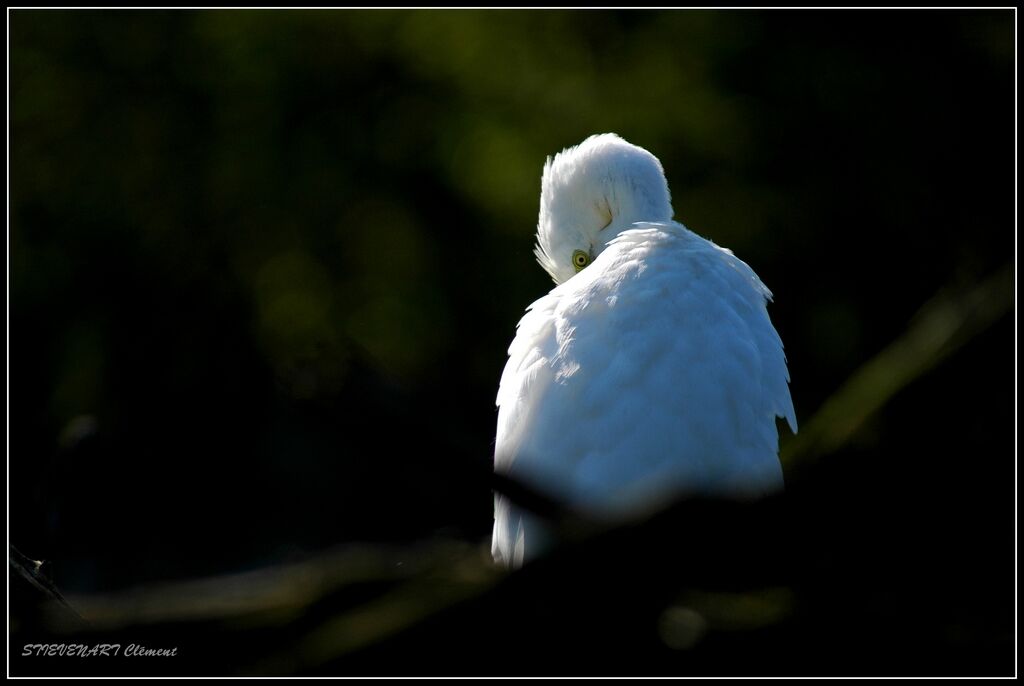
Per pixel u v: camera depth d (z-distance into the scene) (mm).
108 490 8406
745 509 5844
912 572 6344
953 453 6016
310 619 6215
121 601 6562
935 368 6156
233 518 8797
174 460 8797
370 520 6230
